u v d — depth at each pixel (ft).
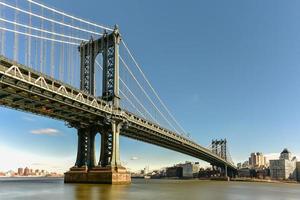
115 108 285.43
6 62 184.96
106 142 286.05
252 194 239.30
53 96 219.00
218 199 177.27
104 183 272.51
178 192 229.66
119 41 307.78
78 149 295.69
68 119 275.80
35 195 184.24
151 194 198.18
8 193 209.77
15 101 220.02
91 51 312.91
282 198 206.69
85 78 311.06
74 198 157.07
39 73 205.05
